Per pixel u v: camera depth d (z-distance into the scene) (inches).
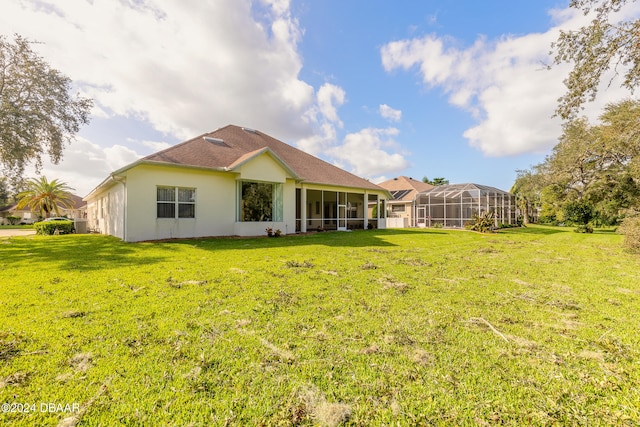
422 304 166.9
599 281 230.2
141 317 142.3
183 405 80.5
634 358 108.7
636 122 479.5
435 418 76.9
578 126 767.7
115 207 564.7
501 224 1004.6
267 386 89.1
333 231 748.0
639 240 398.6
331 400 83.4
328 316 146.8
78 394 84.3
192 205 527.8
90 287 195.8
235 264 282.2
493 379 94.2
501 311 157.6
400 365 101.7
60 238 563.5
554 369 100.7
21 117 502.0
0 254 341.7
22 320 137.1
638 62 267.3
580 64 292.8
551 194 1007.0
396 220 1064.2
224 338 120.3
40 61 530.6
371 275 239.8
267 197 624.4
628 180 701.3
